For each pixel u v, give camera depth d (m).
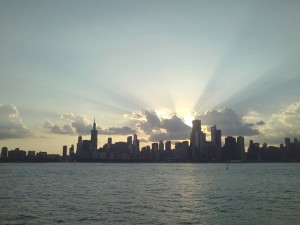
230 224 52.69
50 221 54.75
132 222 54.16
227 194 95.31
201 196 89.94
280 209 66.50
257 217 58.22
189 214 61.31
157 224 52.72
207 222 54.28
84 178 181.50
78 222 54.03
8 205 72.25
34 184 135.25
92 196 90.06
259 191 104.19
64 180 163.00
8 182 147.75
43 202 77.19
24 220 55.56
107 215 60.06
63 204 73.88
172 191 104.94
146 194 95.44
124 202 77.50
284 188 115.06
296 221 54.66
